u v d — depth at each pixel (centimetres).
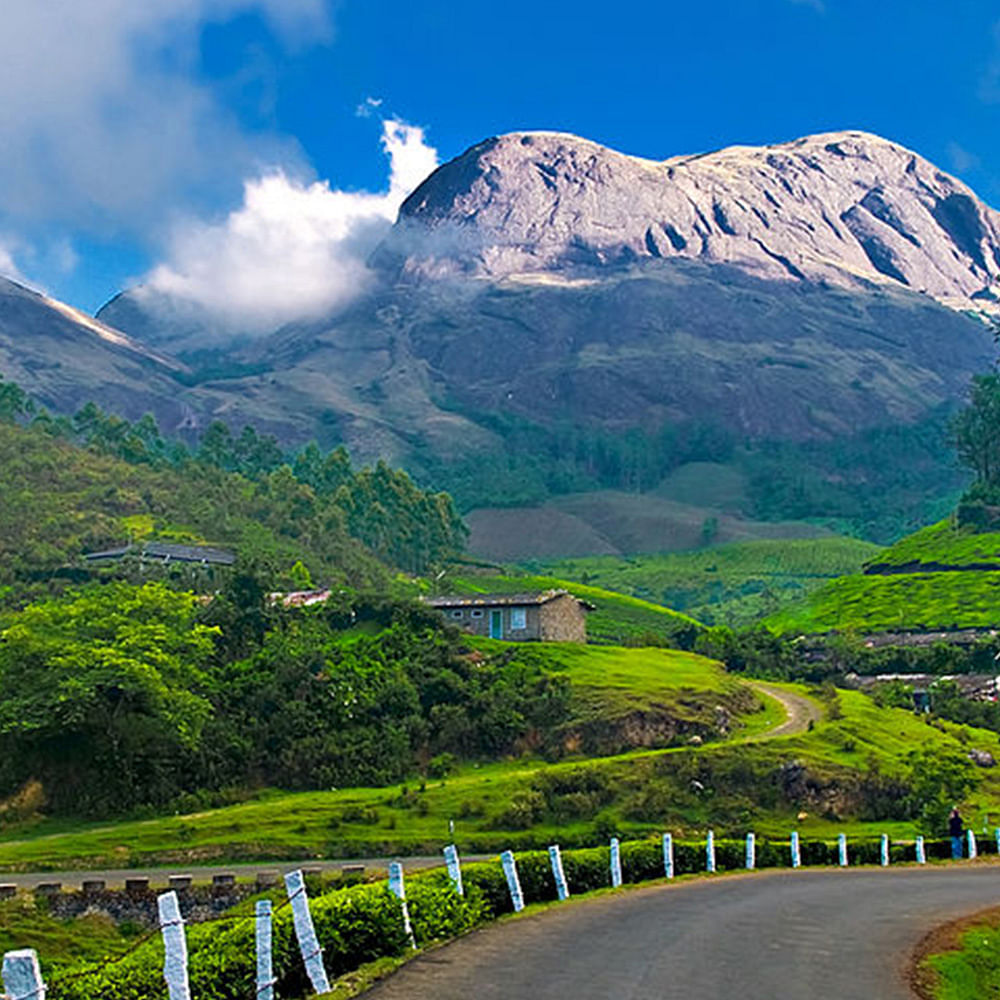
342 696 8925
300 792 8219
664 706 9444
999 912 3183
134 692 8056
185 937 1911
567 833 7169
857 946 2597
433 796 7738
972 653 14300
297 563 13725
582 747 9006
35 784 7706
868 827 7744
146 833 7006
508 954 2325
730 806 7825
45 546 13625
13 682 8081
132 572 13100
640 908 3055
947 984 2280
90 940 4912
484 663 10256
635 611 18762
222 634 9788
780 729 9675
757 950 2502
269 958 1852
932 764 8100
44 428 19950
